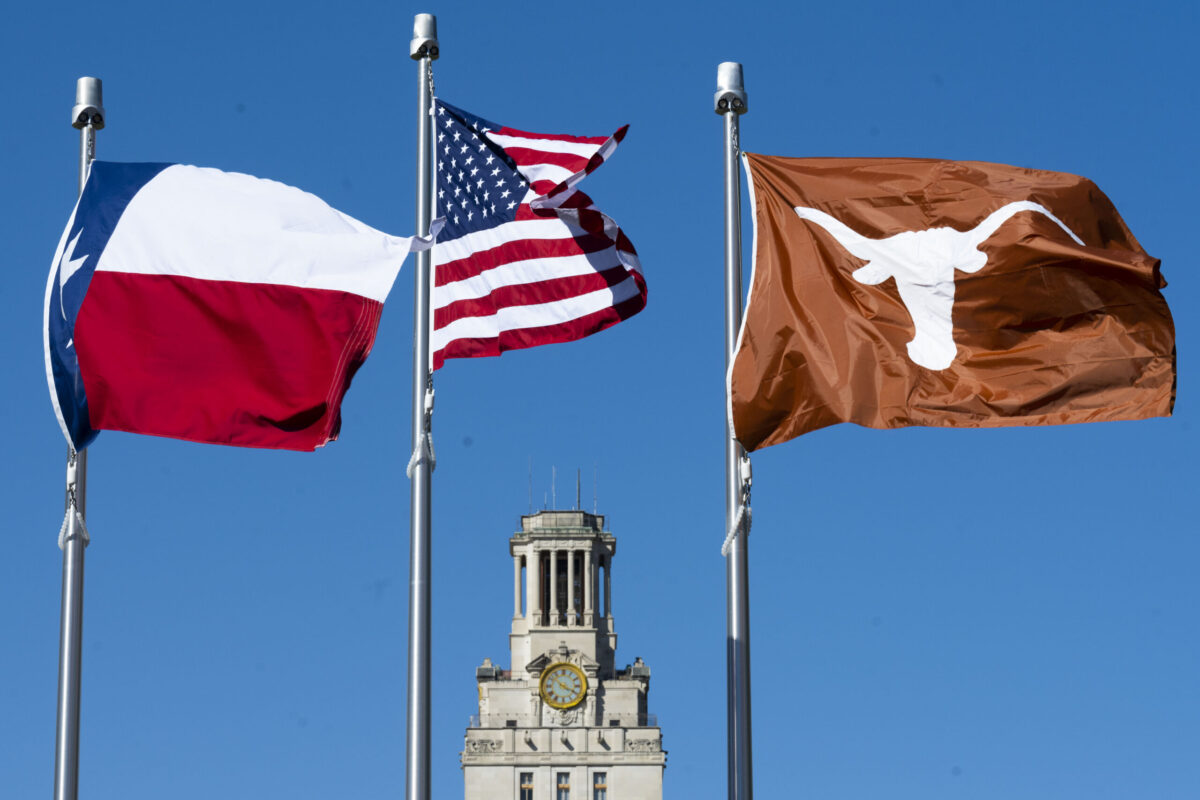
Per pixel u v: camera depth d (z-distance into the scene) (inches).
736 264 2447.1
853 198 2468.0
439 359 2541.8
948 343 2422.5
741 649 2326.5
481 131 2600.9
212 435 2389.3
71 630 2391.7
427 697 2284.7
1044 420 2411.4
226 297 2416.3
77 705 2381.9
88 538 2426.2
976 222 2453.2
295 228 2436.0
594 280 2591.0
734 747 2301.9
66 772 2363.4
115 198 2450.8
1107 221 2509.8
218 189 2461.9
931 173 2480.3
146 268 2418.8
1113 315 2437.3
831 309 2423.7
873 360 2407.7
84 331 2399.1
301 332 2409.0
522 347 2573.8
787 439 2396.7
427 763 2266.2
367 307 2416.3
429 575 2315.5
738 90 2470.5
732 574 2349.9
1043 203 2465.6
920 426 2396.7
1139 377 2418.8
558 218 2593.5
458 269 2566.4
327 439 2402.8
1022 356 2418.8
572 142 2608.3
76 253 2422.5
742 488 2377.0
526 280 2583.7
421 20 2513.5
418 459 2353.6
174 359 2402.8
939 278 2436.0
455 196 2586.1
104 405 2389.3
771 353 2407.7
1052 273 2438.5
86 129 2561.5
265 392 2401.6
